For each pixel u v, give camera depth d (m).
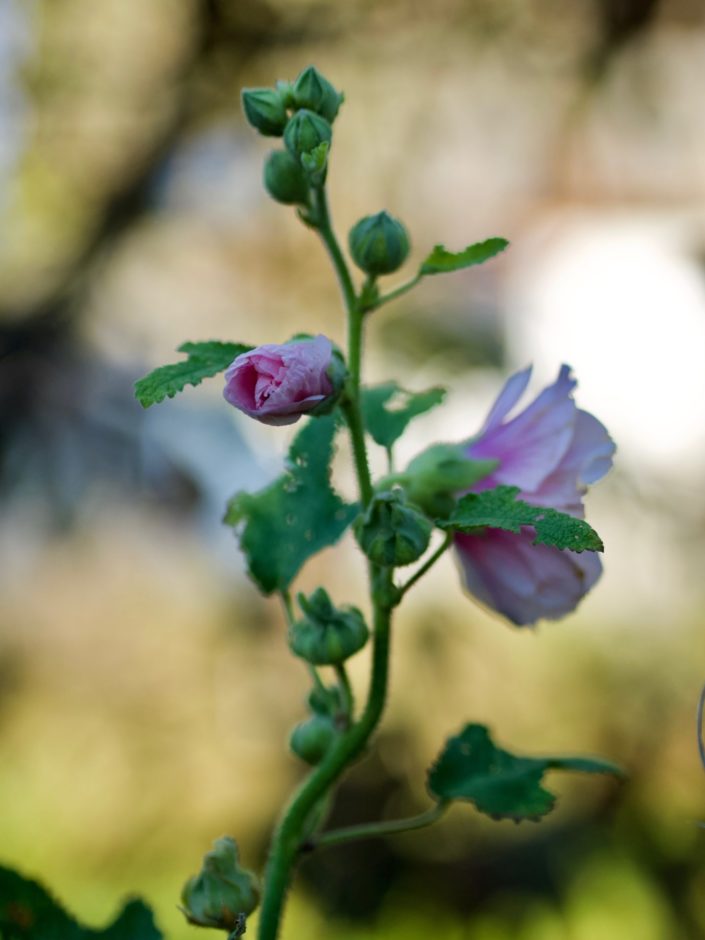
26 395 1.60
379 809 1.64
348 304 0.73
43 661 1.82
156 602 1.81
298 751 0.74
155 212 1.73
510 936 1.57
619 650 1.79
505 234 2.02
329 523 0.78
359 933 1.58
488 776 0.76
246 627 1.80
